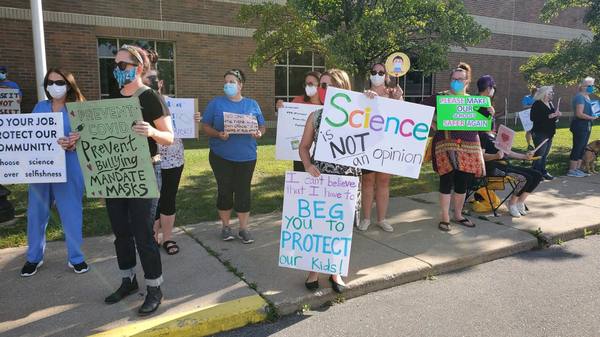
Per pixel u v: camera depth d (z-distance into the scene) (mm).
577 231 5824
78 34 12227
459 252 4953
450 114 5359
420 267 4520
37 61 6844
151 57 4301
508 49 20891
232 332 3502
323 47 9188
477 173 5578
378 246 5117
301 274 4305
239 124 4770
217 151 4914
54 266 4422
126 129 3398
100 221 5684
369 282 4172
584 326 3578
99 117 3414
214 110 4902
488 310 3836
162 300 3748
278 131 5418
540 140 8750
